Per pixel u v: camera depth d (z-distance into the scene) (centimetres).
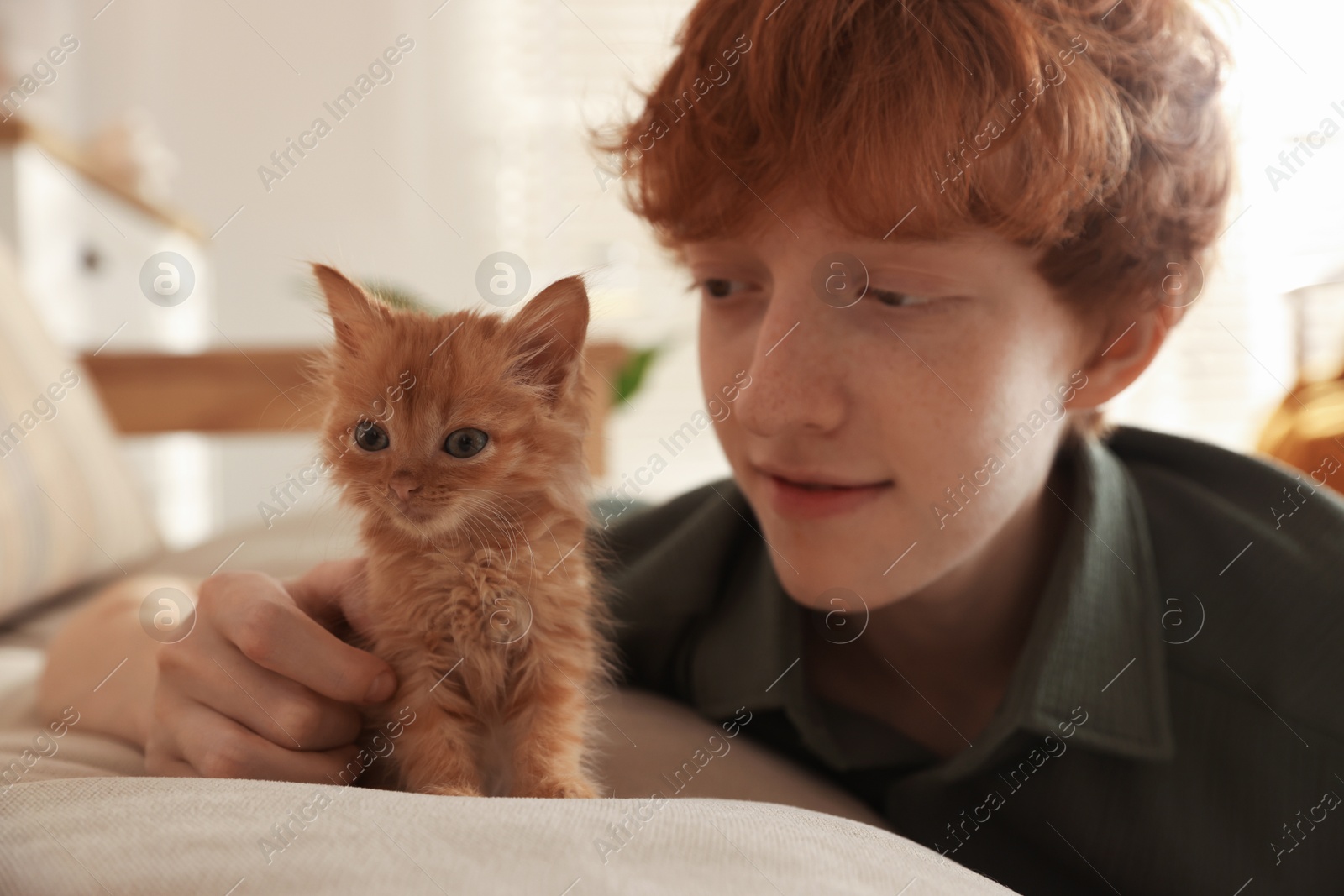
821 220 117
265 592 105
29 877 68
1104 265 126
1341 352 220
